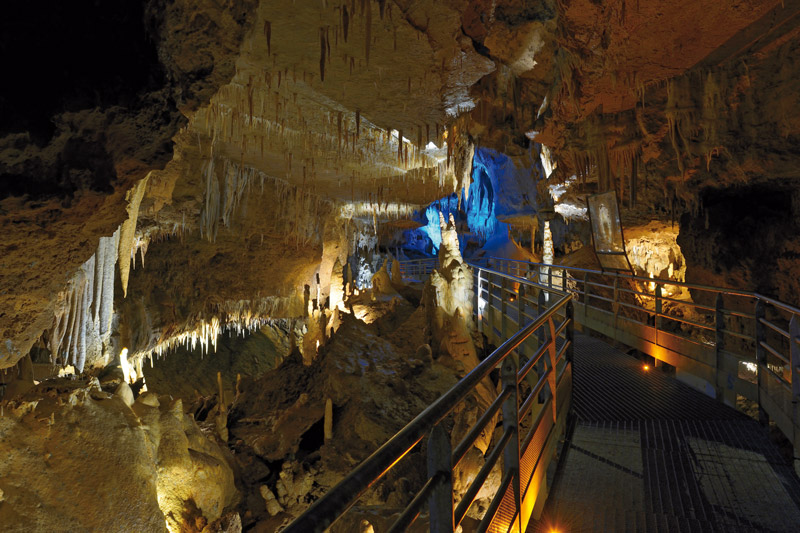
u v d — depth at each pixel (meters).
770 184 8.62
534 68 7.43
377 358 11.55
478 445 8.09
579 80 7.13
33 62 3.03
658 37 5.95
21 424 5.27
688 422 4.33
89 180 3.66
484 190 30.42
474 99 8.12
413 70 6.72
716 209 10.05
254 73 6.73
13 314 4.79
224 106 8.32
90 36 3.15
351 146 11.36
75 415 5.73
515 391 2.26
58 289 5.04
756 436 3.97
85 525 5.00
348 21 4.98
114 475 5.57
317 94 7.65
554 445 3.43
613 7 5.41
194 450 7.55
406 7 5.17
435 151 12.27
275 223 17.38
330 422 9.58
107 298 9.38
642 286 14.52
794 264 8.71
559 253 23.73
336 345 11.49
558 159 10.63
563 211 16.20
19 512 4.60
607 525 2.76
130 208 7.65
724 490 3.13
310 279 22.09
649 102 7.79
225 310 19.78
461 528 4.23
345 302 20.73
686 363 5.86
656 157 8.78
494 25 6.26
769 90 6.62
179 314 17.66
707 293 10.73
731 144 7.64
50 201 3.58
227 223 13.84
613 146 8.85
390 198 19.25
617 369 6.36
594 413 4.59
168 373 24.02
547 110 8.37
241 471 9.03
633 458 3.62
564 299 4.03
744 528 2.71
